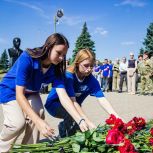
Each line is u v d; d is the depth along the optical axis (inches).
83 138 128.2
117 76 978.7
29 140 186.9
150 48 2378.2
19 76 161.5
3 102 181.5
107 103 204.8
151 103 593.9
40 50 165.2
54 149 131.1
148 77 785.6
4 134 182.2
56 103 215.9
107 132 139.6
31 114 149.0
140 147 135.2
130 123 154.6
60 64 175.0
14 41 561.3
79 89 205.9
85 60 196.9
